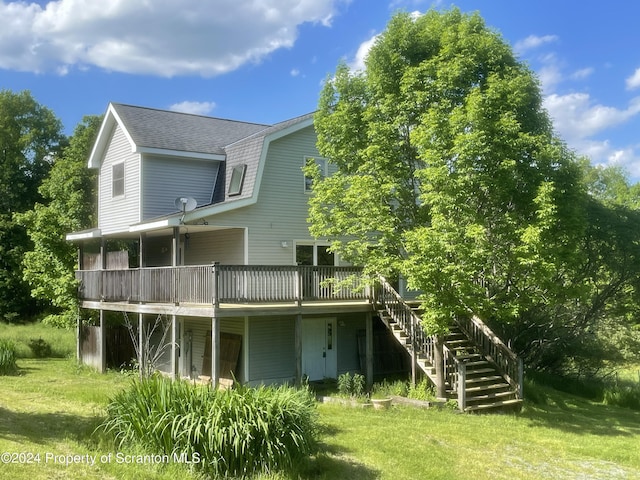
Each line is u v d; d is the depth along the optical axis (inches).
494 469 418.3
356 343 832.3
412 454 429.7
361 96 697.0
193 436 342.6
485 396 629.9
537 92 648.4
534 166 603.8
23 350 1013.8
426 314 589.3
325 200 682.8
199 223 705.0
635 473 430.3
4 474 274.7
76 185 1206.9
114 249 1135.0
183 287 645.9
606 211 850.8
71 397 559.2
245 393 369.1
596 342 1013.8
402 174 645.9
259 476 335.0
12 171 1704.0
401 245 635.5
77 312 912.9
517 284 605.0
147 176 783.7
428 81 634.2
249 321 726.5
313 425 400.2
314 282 685.3
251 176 743.7
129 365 851.4
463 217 576.7
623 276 870.4
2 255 1577.3
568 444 502.6
